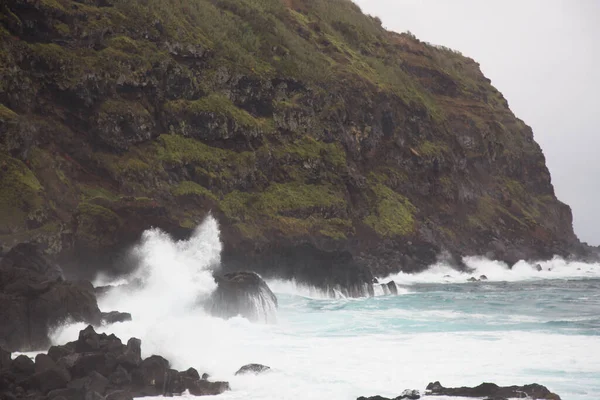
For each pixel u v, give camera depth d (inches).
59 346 988.6
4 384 869.8
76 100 2682.1
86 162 2642.7
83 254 1988.2
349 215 3474.4
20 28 2628.0
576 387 991.6
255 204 3080.7
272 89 3602.4
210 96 3292.3
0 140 2231.8
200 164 3011.8
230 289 1611.7
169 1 3531.0
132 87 2920.8
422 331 1498.5
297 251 2443.4
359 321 1669.5
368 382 1008.2
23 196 2084.2
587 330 1503.4
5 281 1199.6
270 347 1256.2
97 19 2977.4
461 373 1067.9
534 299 2377.0
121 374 920.3
